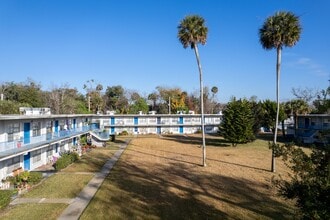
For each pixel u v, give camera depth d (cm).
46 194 2405
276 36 3244
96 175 3145
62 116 4403
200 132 8925
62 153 4212
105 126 8394
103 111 10756
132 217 1920
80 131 5206
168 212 2017
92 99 10544
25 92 7512
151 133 8731
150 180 2927
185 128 8944
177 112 9712
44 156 3806
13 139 3050
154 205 2158
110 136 6669
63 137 4194
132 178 3011
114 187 2648
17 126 3181
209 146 5809
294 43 3306
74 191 2500
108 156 4503
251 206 2138
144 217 1923
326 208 939
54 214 1955
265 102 6544
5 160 2772
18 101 7294
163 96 11756
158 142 6500
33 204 2153
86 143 5669
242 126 5594
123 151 5066
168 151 5084
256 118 6312
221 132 5784
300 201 1020
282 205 2155
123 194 2430
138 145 5950
